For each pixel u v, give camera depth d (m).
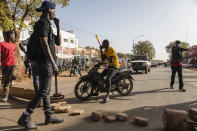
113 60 4.93
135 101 4.75
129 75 5.49
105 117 3.21
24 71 11.04
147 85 8.09
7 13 9.67
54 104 3.93
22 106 4.09
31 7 10.73
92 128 2.79
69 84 8.62
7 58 4.32
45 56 2.71
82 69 20.14
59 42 3.16
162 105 4.28
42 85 2.76
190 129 2.29
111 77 4.87
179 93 5.96
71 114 3.55
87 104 4.43
